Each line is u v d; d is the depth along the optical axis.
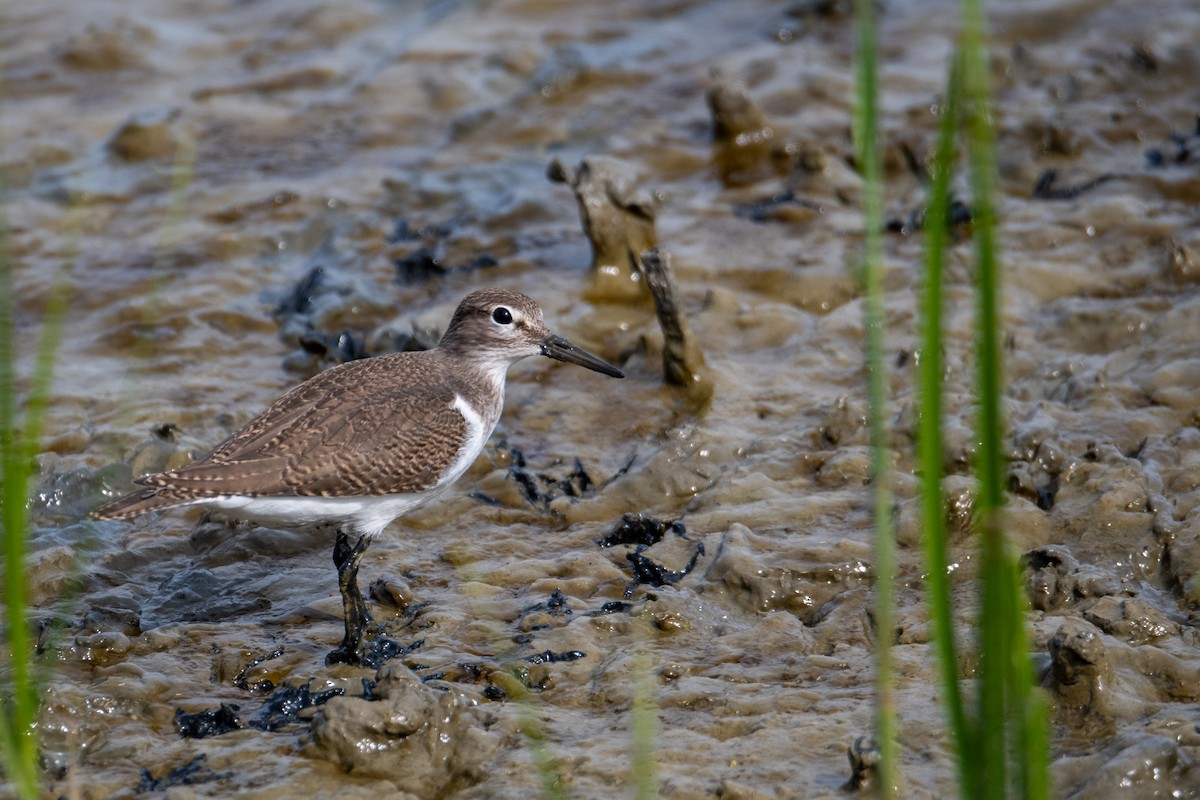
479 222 18.95
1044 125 19.03
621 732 9.90
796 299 16.78
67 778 9.70
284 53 23.92
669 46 23.22
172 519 13.62
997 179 18.41
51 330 9.04
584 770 9.41
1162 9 22.16
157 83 23.05
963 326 15.48
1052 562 11.36
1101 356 14.84
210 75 23.28
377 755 9.68
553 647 11.02
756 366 15.55
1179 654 10.20
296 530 13.32
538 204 19.23
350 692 10.32
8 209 19.59
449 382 12.24
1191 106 19.75
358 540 11.66
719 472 13.62
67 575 12.34
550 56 22.69
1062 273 16.38
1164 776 8.64
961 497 12.12
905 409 13.80
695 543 12.40
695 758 9.48
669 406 14.93
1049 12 22.39
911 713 9.82
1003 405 13.70
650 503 13.45
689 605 11.44
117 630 11.60
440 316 16.08
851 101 20.81
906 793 8.84
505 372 13.33
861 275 16.70
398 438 11.51
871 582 11.76
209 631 11.64
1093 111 19.72
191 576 12.56
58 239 18.94
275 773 9.62
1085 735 9.41
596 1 25.03
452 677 10.85
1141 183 17.97
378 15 24.98
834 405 14.03
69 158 20.84
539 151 20.70
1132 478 12.22
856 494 12.99
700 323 16.33
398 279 17.97
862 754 8.86
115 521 13.52
